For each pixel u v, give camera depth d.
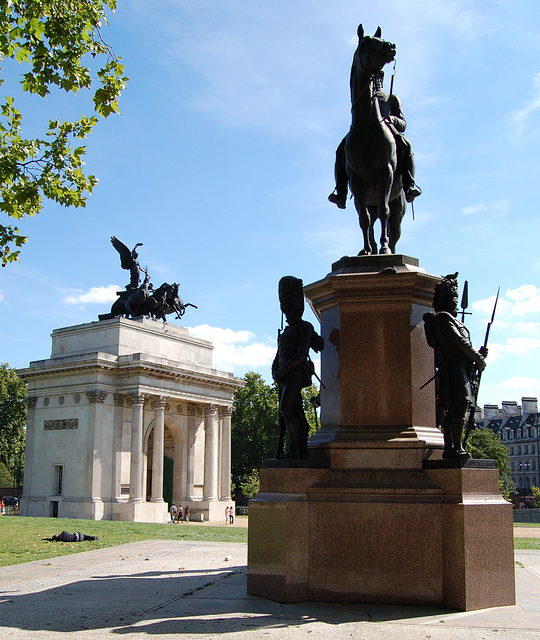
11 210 32.22
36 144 32.62
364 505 18.20
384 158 21.67
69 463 116.00
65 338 125.75
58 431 118.81
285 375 19.94
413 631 14.88
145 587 21.42
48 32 30.56
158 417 120.25
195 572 25.25
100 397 115.12
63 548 38.84
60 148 32.56
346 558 18.12
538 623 15.61
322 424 20.83
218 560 29.70
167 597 19.36
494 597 17.48
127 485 117.69
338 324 20.34
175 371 122.06
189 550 35.31
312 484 18.83
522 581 23.31
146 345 124.44
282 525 18.34
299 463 18.88
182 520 126.12
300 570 18.23
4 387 167.75
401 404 19.45
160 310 132.25
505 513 18.00
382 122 21.86
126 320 121.19
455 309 19.45
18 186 31.66
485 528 17.58
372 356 19.84
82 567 27.83
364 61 21.23
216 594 19.56
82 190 33.19
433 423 20.02
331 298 20.58
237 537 50.56
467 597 17.00
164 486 131.62
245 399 175.75
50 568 27.75
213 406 133.12
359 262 20.70
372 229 23.48
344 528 18.23
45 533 53.16
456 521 17.41
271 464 19.23
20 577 24.78
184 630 15.19
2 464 193.25
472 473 18.00
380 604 17.72
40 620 16.52
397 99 24.67
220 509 131.88
